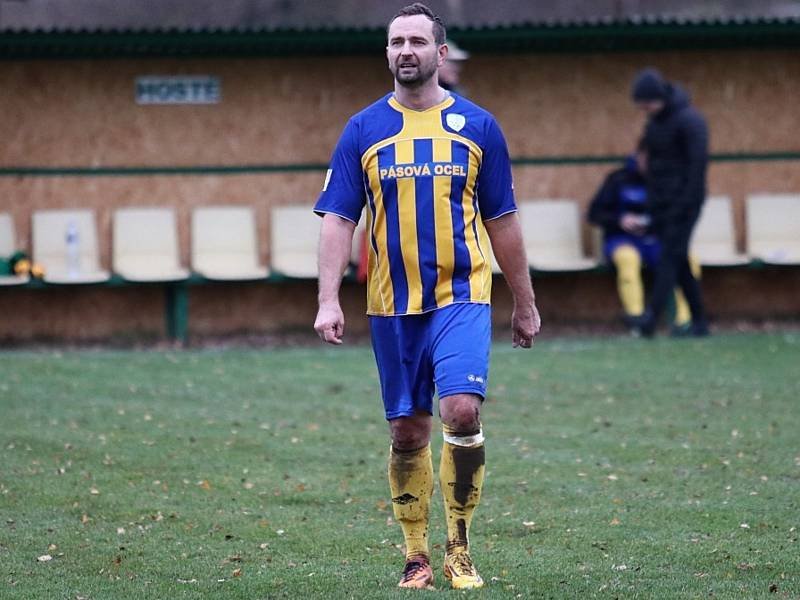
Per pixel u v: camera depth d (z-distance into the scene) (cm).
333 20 5316
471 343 1938
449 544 2016
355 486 2784
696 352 4547
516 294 2055
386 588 2009
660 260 4816
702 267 5147
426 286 1955
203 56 5259
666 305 5172
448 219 1948
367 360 4516
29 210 5188
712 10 5453
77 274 4988
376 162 1958
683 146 4775
